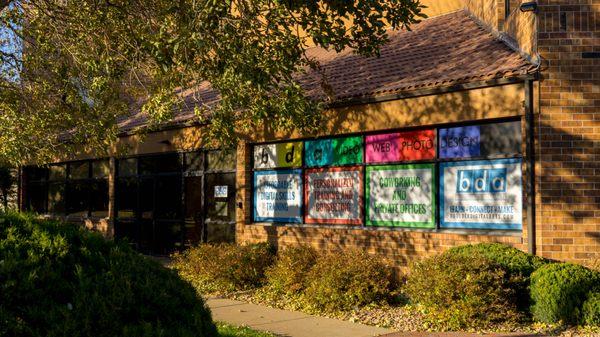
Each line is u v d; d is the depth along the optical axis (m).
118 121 19.22
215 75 11.18
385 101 12.02
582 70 10.02
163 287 4.51
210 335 4.52
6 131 14.50
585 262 9.79
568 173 9.92
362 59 14.75
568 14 10.07
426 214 11.54
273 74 10.52
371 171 12.46
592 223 9.86
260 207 14.75
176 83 12.65
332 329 8.69
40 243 4.36
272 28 10.34
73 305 4.02
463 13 16.05
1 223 4.57
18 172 24.77
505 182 10.50
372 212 12.41
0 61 14.80
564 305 8.38
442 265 9.06
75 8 13.42
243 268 12.17
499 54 11.62
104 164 20.44
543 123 9.97
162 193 17.86
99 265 4.45
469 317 8.55
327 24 10.58
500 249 9.65
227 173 15.62
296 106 10.92
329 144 13.26
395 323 8.98
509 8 12.74
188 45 10.38
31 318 3.88
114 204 19.64
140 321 4.16
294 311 10.09
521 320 8.71
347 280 10.05
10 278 3.98
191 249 13.48
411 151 11.82
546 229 9.86
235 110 12.38
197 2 10.38
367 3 10.41
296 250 11.93
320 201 13.40
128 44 12.76
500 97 10.41
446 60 12.54
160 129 17.03
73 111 15.09
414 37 15.13
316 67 12.81
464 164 11.06
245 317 9.58
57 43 14.23
